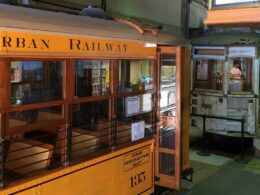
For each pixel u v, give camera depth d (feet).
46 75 12.66
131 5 31.50
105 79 15.11
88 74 14.28
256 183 22.52
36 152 13.00
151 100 18.12
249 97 29.71
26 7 12.59
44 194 12.23
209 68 31.22
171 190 20.63
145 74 17.67
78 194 13.60
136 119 17.42
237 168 25.49
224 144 32.65
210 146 31.76
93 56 13.89
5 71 11.02
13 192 11.21
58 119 13.07
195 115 30.35
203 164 26.32
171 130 18.47
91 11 15.35
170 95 18.28
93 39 13.78
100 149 15.07
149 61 17.84
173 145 18.47
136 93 16.93
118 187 15.70
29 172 12.42
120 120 16.75
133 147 16.44
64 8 22.63
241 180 23.00
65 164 13.10
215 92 30.89
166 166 18.76
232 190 21.29
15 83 11.59
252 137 29.76
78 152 14.99
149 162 17.75
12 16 10.62
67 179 13.09
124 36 14.58
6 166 13.03
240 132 30.01
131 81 16.76
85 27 12.91
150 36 16.14
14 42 10.92
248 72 29.78
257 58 29.32
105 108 15.51
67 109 13.28
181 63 17.70
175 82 17.95
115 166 15.42
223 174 24.09
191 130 37.70
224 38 31.42
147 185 17.71
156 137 18.58
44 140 14.12
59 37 12.37
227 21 36.19
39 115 12.60
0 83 10.92
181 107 18.34
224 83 30.32
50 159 12.87
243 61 29.81
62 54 12.55
